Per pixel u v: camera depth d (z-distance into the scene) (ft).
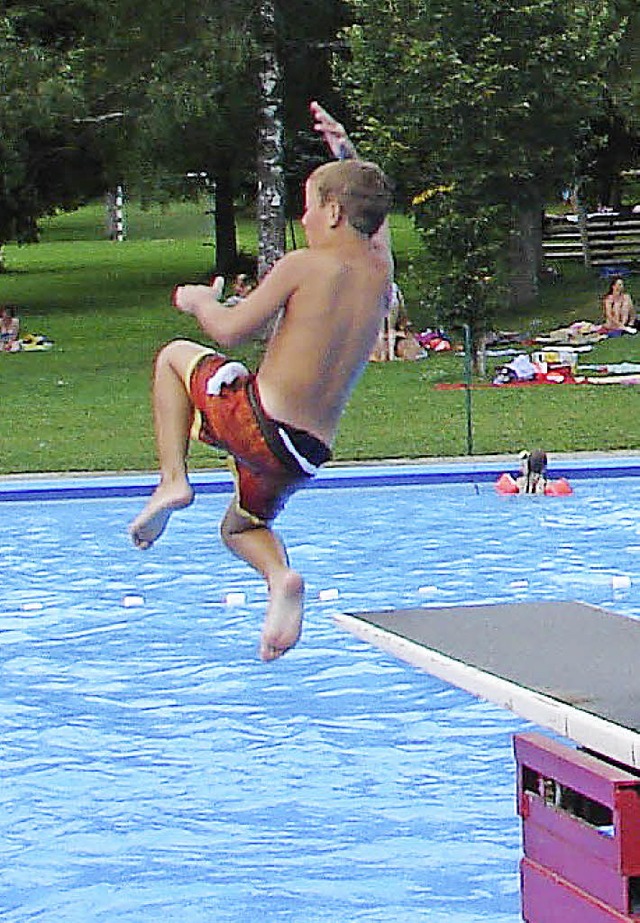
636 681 19.33
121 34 97.50
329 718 32.53
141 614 42.47
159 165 113.39
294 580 15.67
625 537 51.80
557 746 19.93
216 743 31.04
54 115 93.97
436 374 83.97
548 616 23.63
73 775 29.27
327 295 14.92
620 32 90.94
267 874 24.31
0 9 103.76
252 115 100.94
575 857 19.22
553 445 64.95
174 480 15.66
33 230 126.62
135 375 89.25
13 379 89.10
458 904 23.04
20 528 54.95
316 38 105.19
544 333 100.48
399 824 26.32
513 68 85.87
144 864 24.84
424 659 21.04
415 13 87.86
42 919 22.88
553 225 144.05
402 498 59.00
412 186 90.17
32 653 38.50
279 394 15.02
